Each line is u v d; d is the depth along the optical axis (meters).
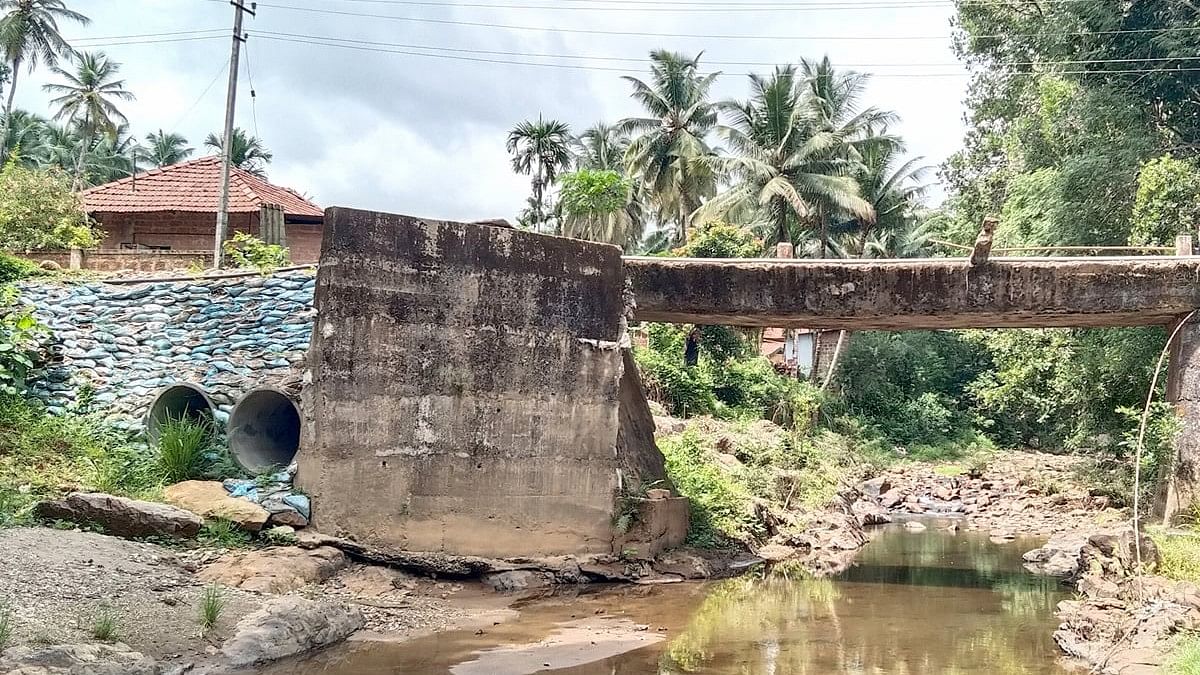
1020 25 22.45
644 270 13.62
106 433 11.45
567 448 12.05
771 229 36.12
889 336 36.81
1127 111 19.47
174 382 11.90
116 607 7.44
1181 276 13.04
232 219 24.72
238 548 9.83
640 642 8.96
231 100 20.47
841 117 36.97
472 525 11.26
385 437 10.86
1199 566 10.49
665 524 13.27
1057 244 19.52
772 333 40.56
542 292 12.02
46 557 8.12
